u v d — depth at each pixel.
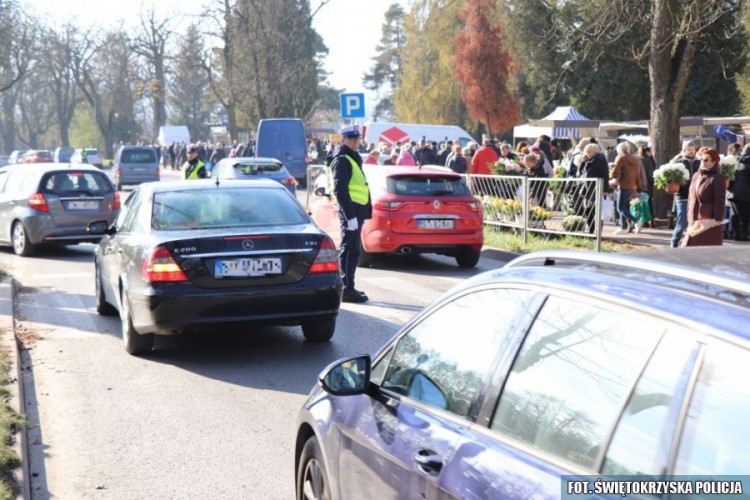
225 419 6.16
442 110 65.94
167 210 8.02
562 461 2.26
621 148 16.89
